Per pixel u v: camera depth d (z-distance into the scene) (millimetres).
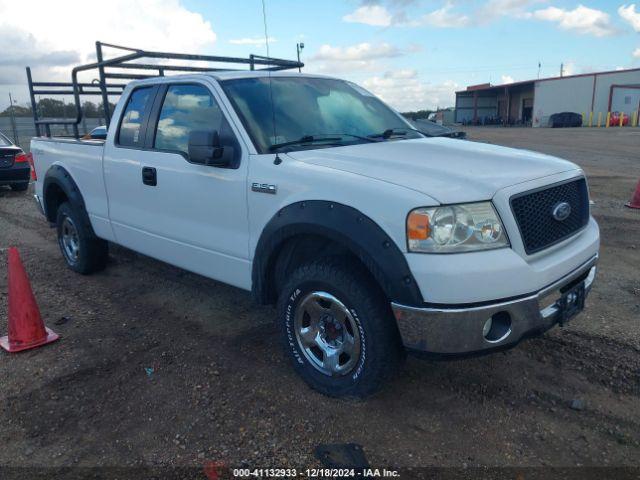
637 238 6648
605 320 4297
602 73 46969
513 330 2838
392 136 4137
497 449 2857
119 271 5926
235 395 3408
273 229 3320
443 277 2676
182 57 5621
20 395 3480
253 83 4059
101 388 3541
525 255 2883
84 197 5391
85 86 7512
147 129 4516
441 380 3506
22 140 21250
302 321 3395
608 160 15484
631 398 3268
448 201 2744
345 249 3189
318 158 3393
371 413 3178
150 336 4293
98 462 2842
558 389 3381
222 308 4824
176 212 4219
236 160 3684
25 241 7535
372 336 2977
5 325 4566
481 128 48906
